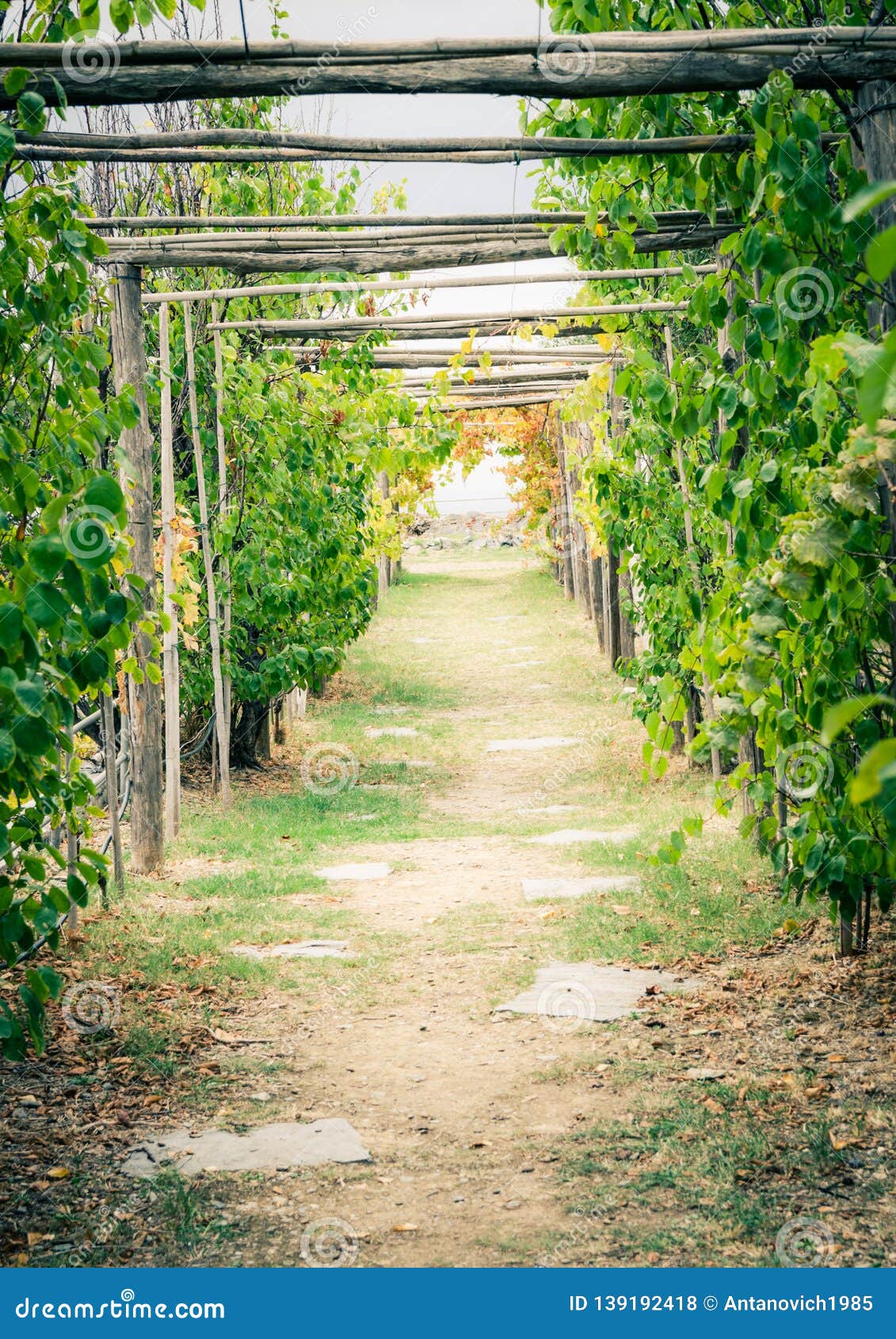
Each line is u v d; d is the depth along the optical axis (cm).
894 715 469
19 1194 362
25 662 325
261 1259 328
